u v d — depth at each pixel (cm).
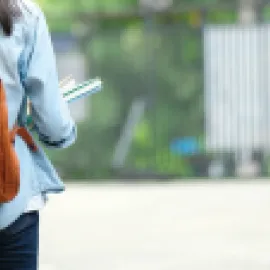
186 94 2861
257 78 2834
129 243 1748
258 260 1577
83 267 1525
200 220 2023
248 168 2858
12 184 671
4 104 671
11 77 682
